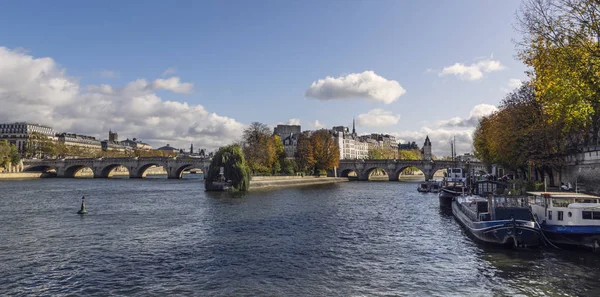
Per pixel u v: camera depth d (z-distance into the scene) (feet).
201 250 95.50
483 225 100.12
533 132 167.94
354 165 527.81
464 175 255.29
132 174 538.88
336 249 97.19
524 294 66.33
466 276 75.77
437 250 96.17
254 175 359.25
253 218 147.13
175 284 70.64
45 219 144.36
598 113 121.60
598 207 92.17
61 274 76.28
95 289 68.08
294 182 380.78
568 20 99.60
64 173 572.51
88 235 114.01
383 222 140.36
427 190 292.40
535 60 111.75
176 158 511.81
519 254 90.99
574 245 93.76
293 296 65.00
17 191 281.95
